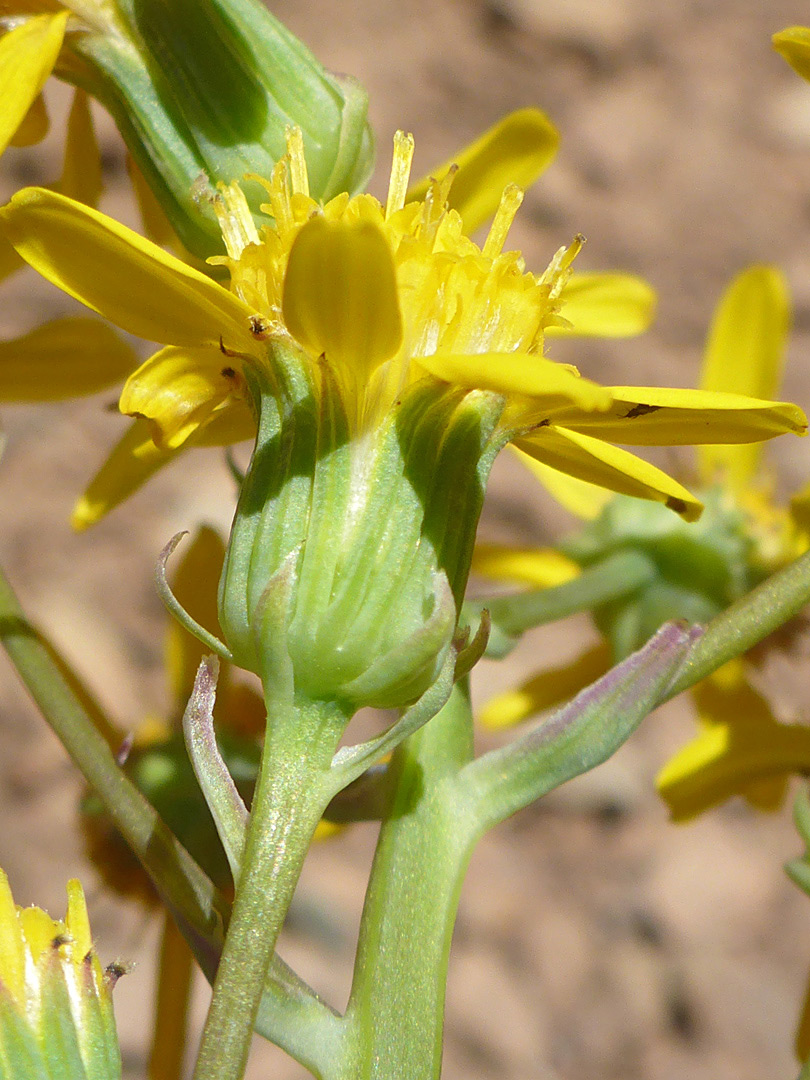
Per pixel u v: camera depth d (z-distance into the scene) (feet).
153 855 0.17
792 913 0.61
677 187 0.82
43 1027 0.15
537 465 0.31
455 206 0.21
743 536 0.30
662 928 0.60
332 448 0.15
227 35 0.18
